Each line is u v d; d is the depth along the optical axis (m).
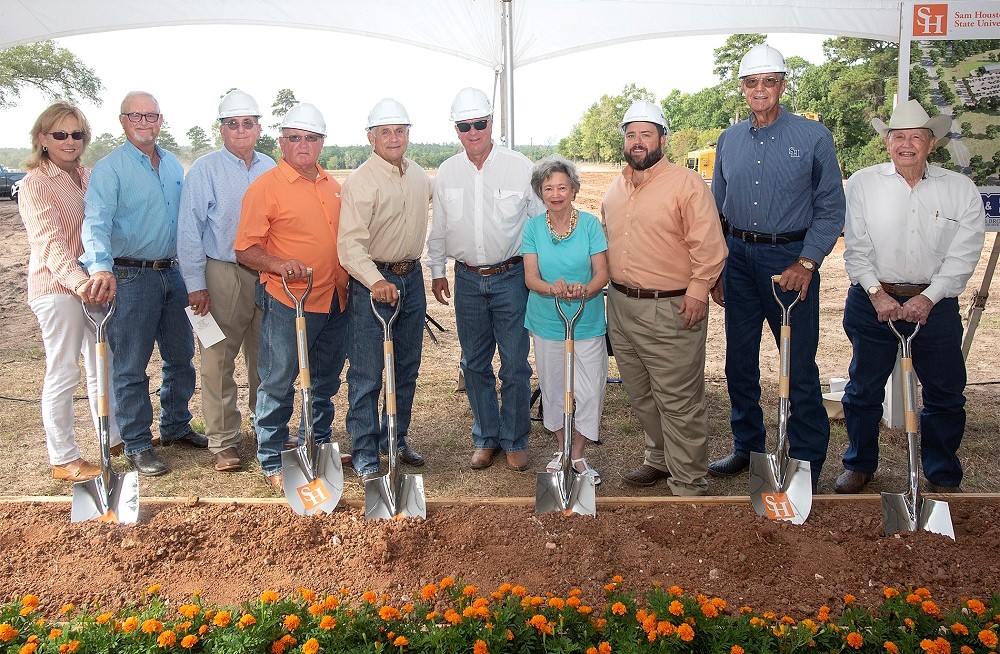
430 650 2.81
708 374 7.04
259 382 5.33
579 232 4.33
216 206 4.71
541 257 4.38
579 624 2.93
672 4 6.24
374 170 4.27
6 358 7.77
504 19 6.12
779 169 4.16
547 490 3.92
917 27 4.88
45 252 4.45
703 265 4.02
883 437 5.49
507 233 4.59
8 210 19.98
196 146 35.03
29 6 5.79
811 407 4.39
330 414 4.99
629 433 5.66
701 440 4.36
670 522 3.78
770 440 5.44
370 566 3.50
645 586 3.31
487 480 4.83
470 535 3.69
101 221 4.36
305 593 3.07
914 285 4.16
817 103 33.97
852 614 2.96
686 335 4.21
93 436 5.57
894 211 4.12
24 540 3.73
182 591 3.35
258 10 6.12
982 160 4.98
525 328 4.76
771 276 4.29
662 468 4.71
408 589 3.33
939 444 4.43
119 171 4.48
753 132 4.27
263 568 3.52
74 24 6.01
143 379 4.84
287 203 4.27
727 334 4.64
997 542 3.56
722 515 3.82
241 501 4.04
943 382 4.29
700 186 4.02
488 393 4.98
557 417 4.72
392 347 3.96
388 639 2.89
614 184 4.37
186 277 4.68
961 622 2.90
